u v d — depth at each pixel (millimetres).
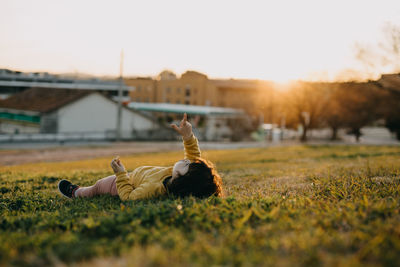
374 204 3236
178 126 4277
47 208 4199
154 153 23500
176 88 84438
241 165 11289
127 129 43906
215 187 4004
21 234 2680
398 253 2086
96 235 2656
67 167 12828
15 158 21875
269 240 2334
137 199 3986
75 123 40156
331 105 42844
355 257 2047
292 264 1944
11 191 5980
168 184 4020
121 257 2102
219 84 83125
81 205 4035
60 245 2342
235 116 50500
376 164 9211
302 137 43656
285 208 3350
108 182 4543
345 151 18922
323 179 5688
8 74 56156
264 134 47312
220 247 2178
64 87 47344
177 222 2850
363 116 43625
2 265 2041
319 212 3107
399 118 43406
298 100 42000
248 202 3518
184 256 2039
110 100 42406
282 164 11492
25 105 41500
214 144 38375
